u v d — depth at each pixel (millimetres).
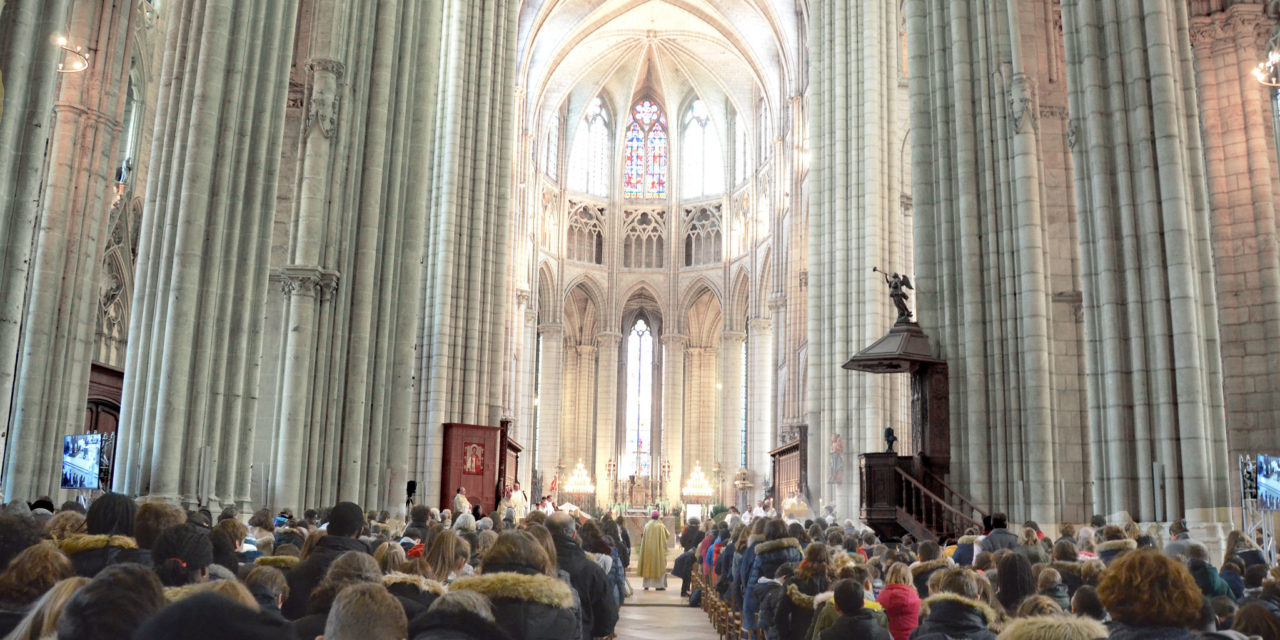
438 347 34469
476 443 32969
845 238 36969
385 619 3641
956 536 19484
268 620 2896
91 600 3324
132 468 15992
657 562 27188
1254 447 21641
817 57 39750
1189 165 16484
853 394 35531
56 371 18219
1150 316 16016
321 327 21969
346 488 22531
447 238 35250
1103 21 17094
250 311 17312
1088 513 22188
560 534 7797
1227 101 22906
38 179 12484
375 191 23766
